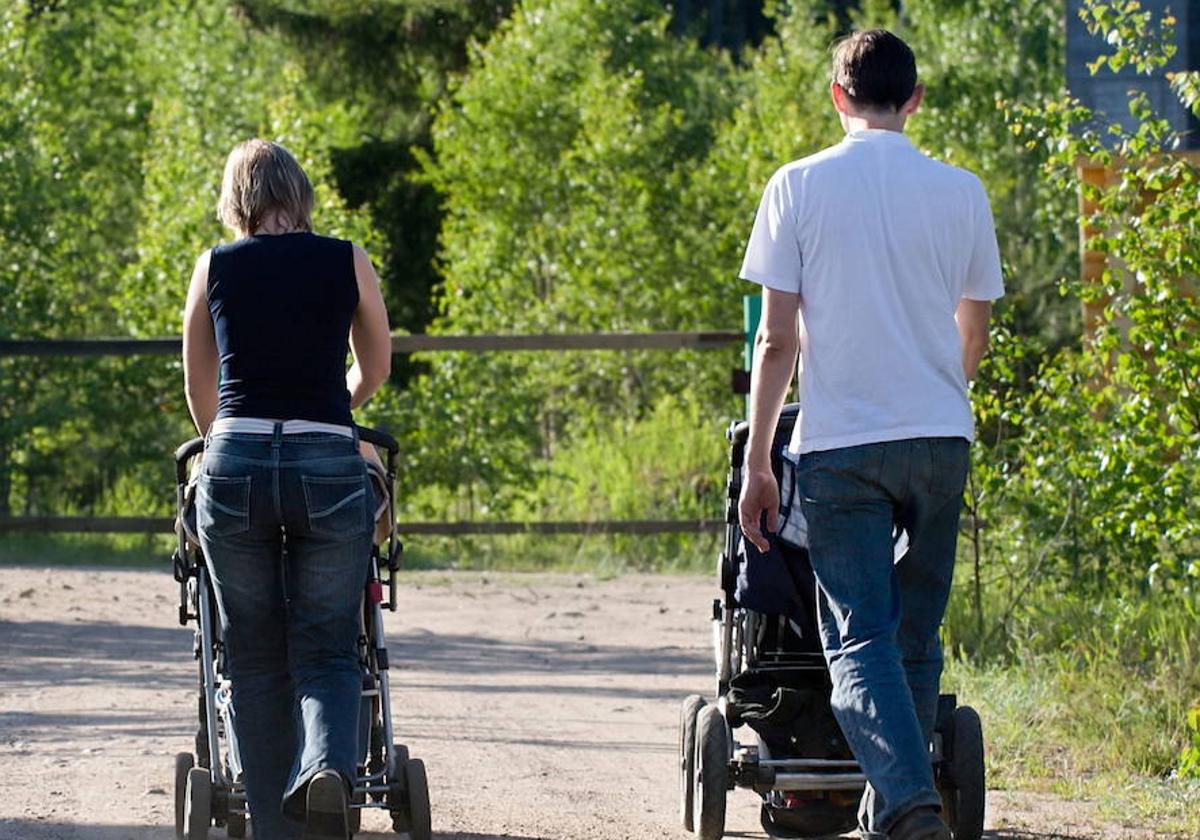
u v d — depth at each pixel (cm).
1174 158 3130
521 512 5800
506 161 9469
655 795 2334
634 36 11212
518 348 5100
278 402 1747
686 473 6084
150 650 3531
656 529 5197
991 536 3788
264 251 1789
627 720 2894
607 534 5244
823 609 1744
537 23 10106
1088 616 3294
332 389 1773
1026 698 2862
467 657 3544
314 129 6875
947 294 1703
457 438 5541
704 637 3853
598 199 8162
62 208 6425
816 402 1694
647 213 7975
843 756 1967
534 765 2514
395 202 11544
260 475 1728
